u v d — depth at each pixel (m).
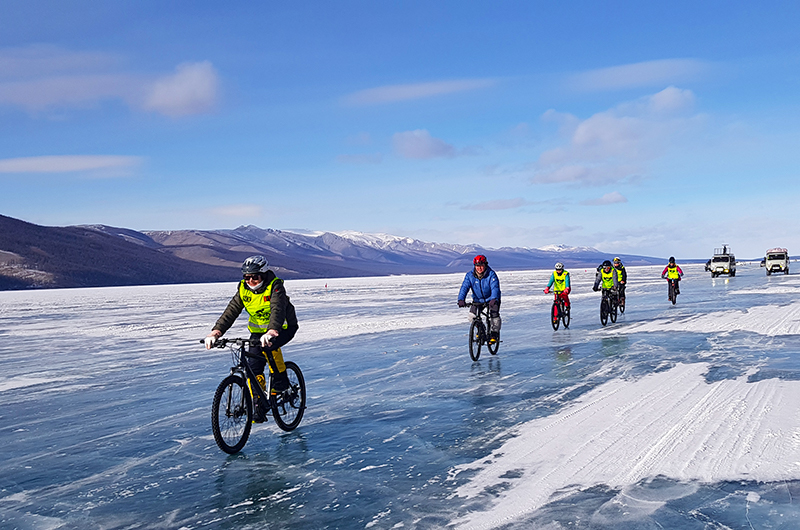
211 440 6.88
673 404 7.39
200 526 4.39
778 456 5.27
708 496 4.50
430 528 4.16
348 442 6.47
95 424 7.95
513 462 5.51
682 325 16.84
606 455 5.53
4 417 8.59
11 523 4.62
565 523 4.12
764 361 10.41
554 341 14.59
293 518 4.45
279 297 6.29
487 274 12.32
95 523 4.56
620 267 19.08
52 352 16.53
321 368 11.71
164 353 15.49
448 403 8.22
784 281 44.25
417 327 19.73
